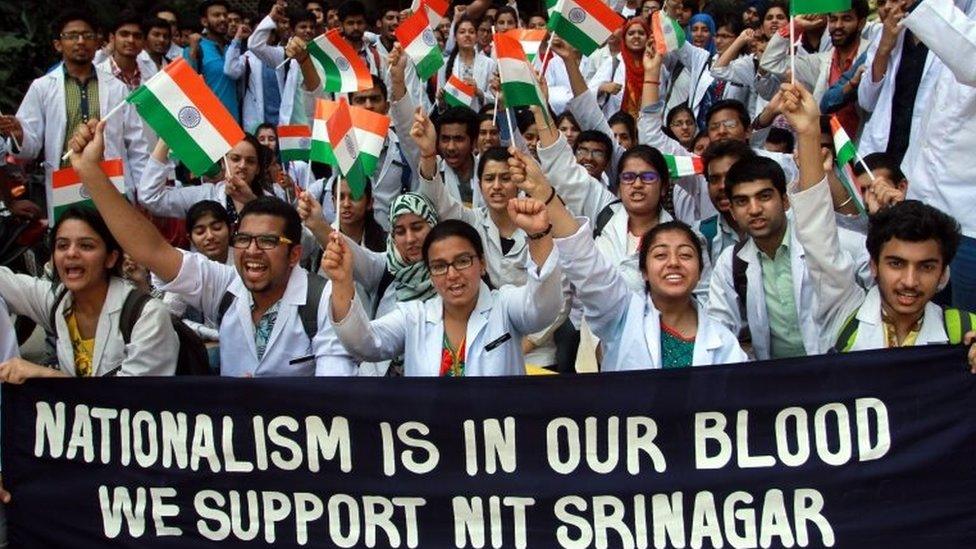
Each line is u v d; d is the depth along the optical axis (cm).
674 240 511
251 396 498
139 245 531
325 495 496
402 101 709
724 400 482
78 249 519
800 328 557
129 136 795
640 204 621
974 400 473
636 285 604
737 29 1104
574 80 744
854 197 599
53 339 579
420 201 612
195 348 545
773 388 481
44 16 1071
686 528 484
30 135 786
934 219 489
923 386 476
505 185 637
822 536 479
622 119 789
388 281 629
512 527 490
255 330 558
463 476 491
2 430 507
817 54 832
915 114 684
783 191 558
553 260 505
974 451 473
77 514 506
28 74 1055
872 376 477
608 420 486
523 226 504
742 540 482
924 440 475
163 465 502
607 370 525
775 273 566
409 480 493
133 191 795
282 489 498
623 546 487
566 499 488
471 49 969
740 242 601
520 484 489
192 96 520
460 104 814
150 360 523
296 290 554
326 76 669
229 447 499
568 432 488
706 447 484
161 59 1002
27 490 507
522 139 741
